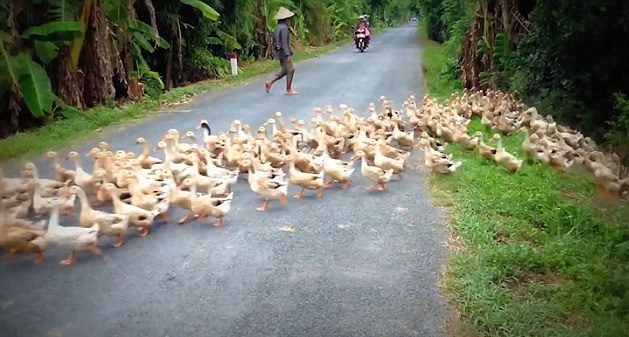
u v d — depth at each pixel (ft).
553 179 18.06
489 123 24.57
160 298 11.16
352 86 40.98
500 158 18.61
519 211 15.16
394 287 11.44
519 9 34.22
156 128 27.17
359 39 78.13
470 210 15.20
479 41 35.88
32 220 14.79
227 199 14.93
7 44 26.53
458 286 11.23
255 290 11.44
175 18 43.29
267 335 9.89
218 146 19.42
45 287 11.62
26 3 28.32
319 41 91.56
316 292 11.32
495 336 9.62
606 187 16.94
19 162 21.35
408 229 14.40
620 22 24.34
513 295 10.92
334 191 17.46
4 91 27.07
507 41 33.83
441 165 17.90
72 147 23.65
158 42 37.99
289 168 17.85
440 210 15.66
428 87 39.55
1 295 11.30
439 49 71.92
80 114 29.43
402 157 18.76
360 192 17.34
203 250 13.34
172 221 15.10
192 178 15.79
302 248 13.38
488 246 12.96
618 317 10.09
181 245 13.62
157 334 9.95
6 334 9.93
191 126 27.45
